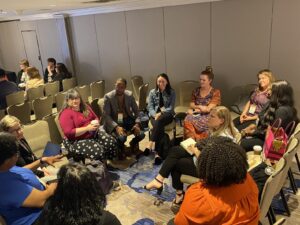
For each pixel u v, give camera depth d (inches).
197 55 218.2
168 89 170.6
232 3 190.7
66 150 137.7
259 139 127.9
